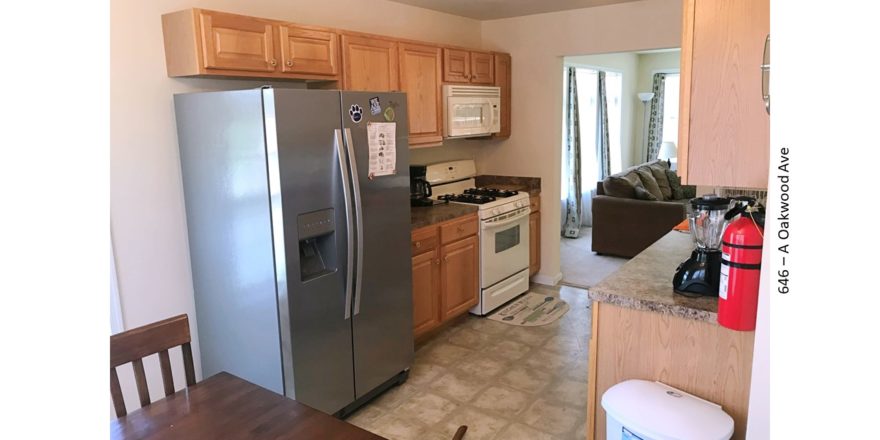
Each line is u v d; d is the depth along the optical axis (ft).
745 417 5.88
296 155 7.70
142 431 4.49
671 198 21.90
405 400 9.75
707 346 6.00
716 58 5.43
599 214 19.17
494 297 13.88
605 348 6.70
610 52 13.96
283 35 8.89
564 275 17.10
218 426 4.57
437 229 11.73
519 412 9.29
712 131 5.55
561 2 13.20
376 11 12.25
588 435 6.98
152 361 8.70
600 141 24.35
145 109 8.25
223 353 8.85
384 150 9.14
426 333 12.42
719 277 6.00
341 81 10.05
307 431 4.49
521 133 15.70
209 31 7.93
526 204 14.64
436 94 12.50
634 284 6.76
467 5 13.33
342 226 8.51
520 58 15.30
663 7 13.03
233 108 7.72
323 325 8.45
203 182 8.39
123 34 7.90
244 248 8.09
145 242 8.45
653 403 5.67
